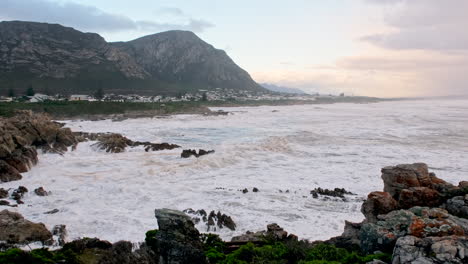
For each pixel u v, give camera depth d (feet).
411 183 57.82
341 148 172.04
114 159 142.10
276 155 153.17
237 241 57.16
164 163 135.44
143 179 111.45
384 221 46.70
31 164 125.80
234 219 78.33
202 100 642.63
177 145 174.50
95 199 91.25
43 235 63.67
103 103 391.65
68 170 122.72
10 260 41.27
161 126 285.23
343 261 43.42
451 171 123.95
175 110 426.10
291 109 599.98
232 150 160.56
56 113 342.85
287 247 49.85
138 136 219.00
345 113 478.18
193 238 41.24
